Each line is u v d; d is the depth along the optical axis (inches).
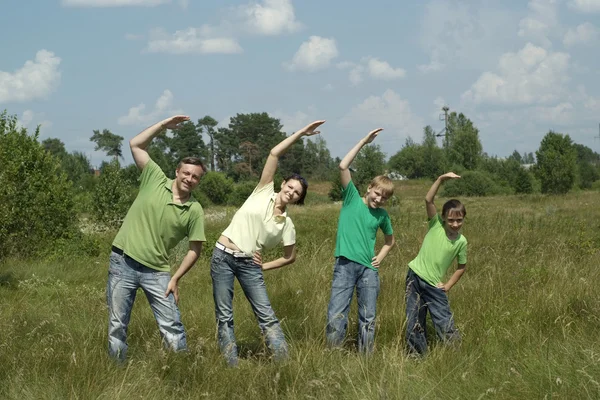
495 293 276.8
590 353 179.3
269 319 211.6
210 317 253.3
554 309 245.1
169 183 204.7
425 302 228.4
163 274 204.2
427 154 3494.1
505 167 2733.8
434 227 229.8
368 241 222.5
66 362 184.4
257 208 211.0
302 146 4183.1
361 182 1448.1
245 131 4259.4
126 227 202.1
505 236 520.7
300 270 350.9
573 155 1808.6
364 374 178.1
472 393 169.5
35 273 426.6
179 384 179.5
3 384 173.3
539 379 173.0
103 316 257.6
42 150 623.5
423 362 199.0
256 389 172.4
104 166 834.2
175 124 207.0
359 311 221.0
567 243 458.3
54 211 601.6
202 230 204.8
